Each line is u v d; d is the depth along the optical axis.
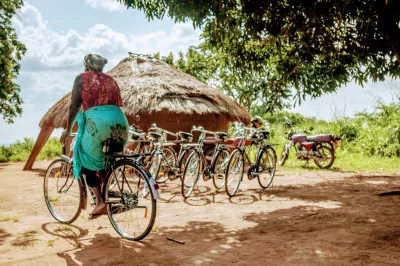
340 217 4.94
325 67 7.79
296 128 17.11
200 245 3.89
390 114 15.91
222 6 6.21
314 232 4.25
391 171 10.20
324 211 5.32
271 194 6.91
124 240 4.12
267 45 8.23
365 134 15.27
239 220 4.96
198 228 4.58
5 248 3.91
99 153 4.09
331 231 4.26
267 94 8.59
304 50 7.16
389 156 13.84
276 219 4.95
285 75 8.07
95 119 3.99
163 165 7.57
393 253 3.48
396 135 13.87
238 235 4.24
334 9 6.53
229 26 6.84
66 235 4.36
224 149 7.03
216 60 9.20
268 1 6.12
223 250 3.71
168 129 10.78
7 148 18.06
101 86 4.09
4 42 20.42
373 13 6.07
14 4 21.45
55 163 5.16
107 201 4.21
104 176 4.29
